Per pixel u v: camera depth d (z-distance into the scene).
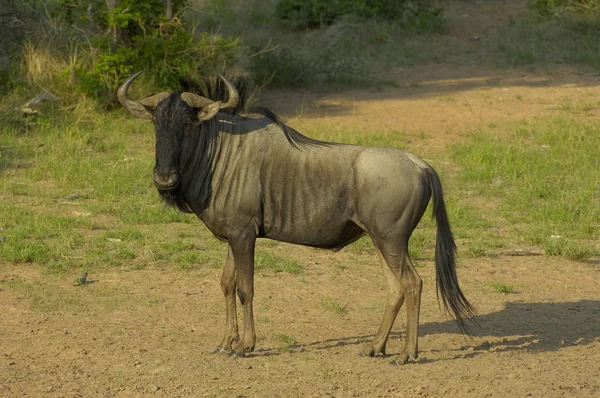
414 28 62.69
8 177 33.97
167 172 17.22
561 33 61.56
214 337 20.05
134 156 36.97
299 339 20.00
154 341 19.72
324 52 56.19
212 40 46.19
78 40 45.66
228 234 18.20
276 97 48.97
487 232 29.19
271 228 18.19
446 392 16.70
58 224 28.44
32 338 19.84
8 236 27.14
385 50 58.81
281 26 63.44
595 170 35.19
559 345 19.72
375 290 23.75
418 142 40.38
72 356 18.73
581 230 28.77
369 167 17.59
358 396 16.55
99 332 20.27
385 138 40.00
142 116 17.88
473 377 17.48
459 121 44.12
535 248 27.62
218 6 65.19
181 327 20.72
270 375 17.62
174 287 23.64
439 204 18.11
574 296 23.47
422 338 20.22
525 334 20.52
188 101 17.45
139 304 22.28
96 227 28.70
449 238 18.22
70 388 16.95
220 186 17.97
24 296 22.73
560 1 64.94
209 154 17.94
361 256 26.80
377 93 50.06
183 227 29.11
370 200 17.53
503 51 58.88
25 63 44.50
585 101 47.56
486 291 23.84
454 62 56.97
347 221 18.00
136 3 42.94
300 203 17.94
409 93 49.97
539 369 18.00
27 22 47.56
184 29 45.47
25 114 41.06
